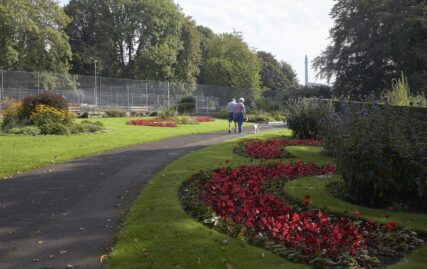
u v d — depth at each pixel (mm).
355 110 8352
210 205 6457
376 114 7461
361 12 41031
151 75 56625
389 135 6789
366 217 6098
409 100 17297
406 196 6855
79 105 36188
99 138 16766
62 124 19125
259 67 59250
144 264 4496
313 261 4496
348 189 7066
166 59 57250
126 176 9414
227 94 47000
